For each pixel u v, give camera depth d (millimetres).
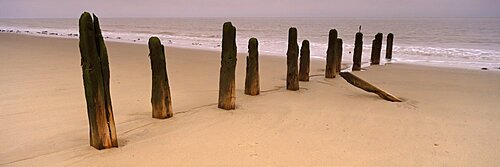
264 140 4906
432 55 17719
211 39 30656
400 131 5402
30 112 6168
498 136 5223
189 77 10281
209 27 60875
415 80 10148
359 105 6961
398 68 12609
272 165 4105
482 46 22938
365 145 4785
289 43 8133
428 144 4855
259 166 4078
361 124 5727
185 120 5746
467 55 17766
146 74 10508
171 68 12047
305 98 7527
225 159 4250
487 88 8984
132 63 13008
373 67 12891
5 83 8578
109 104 4402
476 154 4527
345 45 23562
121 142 4711
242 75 10867
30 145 4605
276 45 24047
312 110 6512
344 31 42344
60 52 16172
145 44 22906
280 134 5172
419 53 18578
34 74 9898
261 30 47156
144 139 4855
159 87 5672
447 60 15703
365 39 29969
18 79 9117
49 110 6312
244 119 5852
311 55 17453
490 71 12000
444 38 29906
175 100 7344
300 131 5320
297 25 64188
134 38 31875
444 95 8070
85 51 4105
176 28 56500
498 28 44281
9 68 10898
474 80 10219
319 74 11219
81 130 5234
